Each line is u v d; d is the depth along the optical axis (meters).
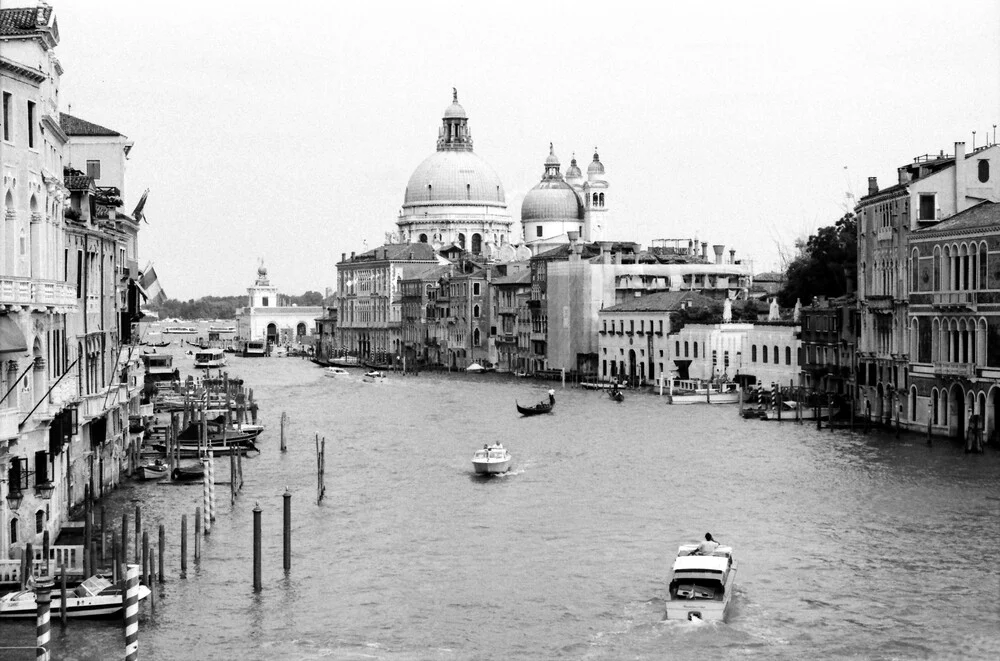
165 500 79.50
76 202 69.94
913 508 75.56
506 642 51.62
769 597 57.34
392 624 53.88
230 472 89.06
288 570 61.78
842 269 157.62
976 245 98.44
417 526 72.81
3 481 52.38
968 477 85.56
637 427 122.19
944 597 57.06
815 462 94.12
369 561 64.19
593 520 74.12
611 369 188.62
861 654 50.09
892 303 112.56
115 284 82.94
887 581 59.66
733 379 160.50
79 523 64.00
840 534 69.12
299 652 50.38
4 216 51.03
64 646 49.56
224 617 54.47
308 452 105.25
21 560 51.81
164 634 51.91
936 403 105.19
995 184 108.50
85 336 69.88
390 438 115.69
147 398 123.62
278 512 76.81
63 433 60.78
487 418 134.75
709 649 50.75
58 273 60.00
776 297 175.25
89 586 52.78
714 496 81.12
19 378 52.22
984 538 67.81
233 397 149.38
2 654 47.97
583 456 101.06
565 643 51.47
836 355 130.12
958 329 101.81
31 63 53.62
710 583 55.16
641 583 59.72
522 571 62.19
